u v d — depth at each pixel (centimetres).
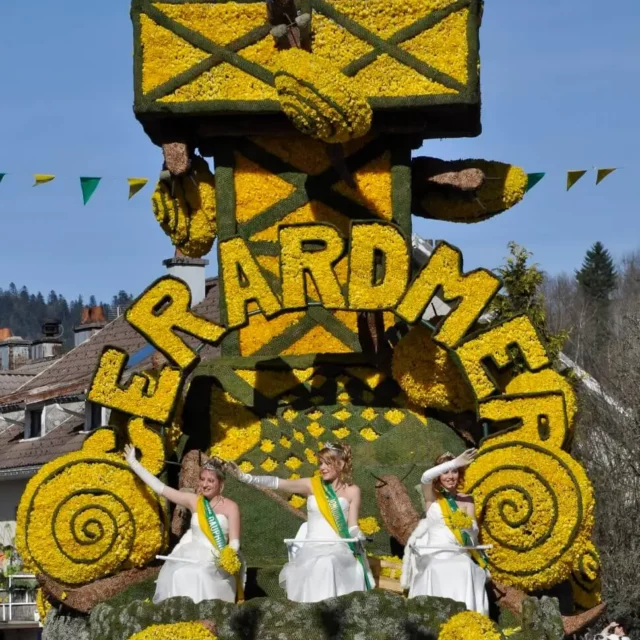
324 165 2323
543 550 1972
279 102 2248
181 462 2141
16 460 4491
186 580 1831
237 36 2264
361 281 2097
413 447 2161
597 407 4169
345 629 1767
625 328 4741
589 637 3606
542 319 3102
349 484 1855
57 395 4491
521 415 2052
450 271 2092
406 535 1984
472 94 2234
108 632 1833
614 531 3847
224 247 2128
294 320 2303
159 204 2373
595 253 9669
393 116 2284
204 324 2114
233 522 1866
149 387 2109
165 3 2272
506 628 1925
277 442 2208
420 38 2250
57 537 2009
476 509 1994
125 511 2019
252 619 1775
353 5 2258
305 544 1836
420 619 1772
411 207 2381
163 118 2298
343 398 2227
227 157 2328
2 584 4353
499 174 2388
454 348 2078
